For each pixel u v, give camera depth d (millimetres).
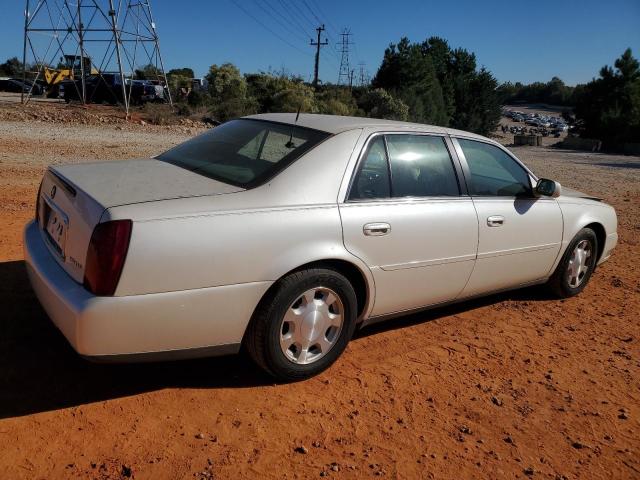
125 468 2781
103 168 3846
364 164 3930
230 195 3383
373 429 3324
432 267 4254
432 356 4289
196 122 28062
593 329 5109
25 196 8250
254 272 3316
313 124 4102
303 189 3605
